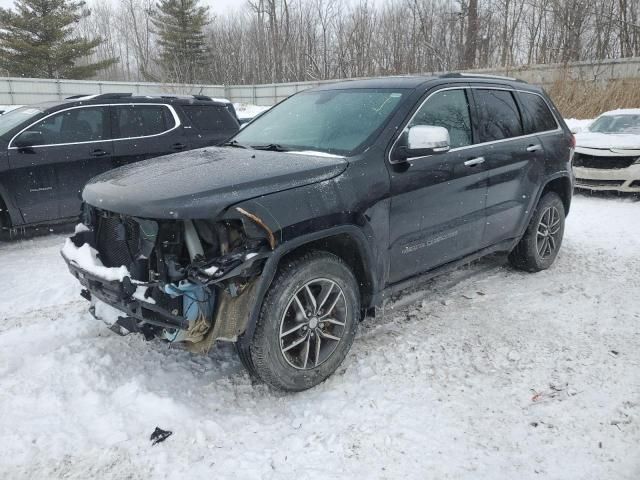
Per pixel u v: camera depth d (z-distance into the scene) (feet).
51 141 20.29
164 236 9.09
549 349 12.12
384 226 11.35
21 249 19.95
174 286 8.89
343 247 11.25
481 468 8.35
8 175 19.20
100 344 12.07
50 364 11.07
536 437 9.09
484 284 16.29
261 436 9.14
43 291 15.65
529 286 16.12
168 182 9.68
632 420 9.50
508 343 12.42
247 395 10.38
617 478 8.13
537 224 16.66
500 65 88.53
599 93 61.21
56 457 8.52
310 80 119.14
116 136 21.85
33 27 135.33
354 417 9.61
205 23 164.25
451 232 13.32
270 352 9.77
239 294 9.50
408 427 9.32
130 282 9.18
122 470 8.30
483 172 13.84
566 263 18.42
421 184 12.06
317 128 12.82
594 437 9.07
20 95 100.12
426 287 15.98
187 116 24.02
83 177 20.98
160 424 9.27
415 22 102.94
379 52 110.42
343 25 118.42
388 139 11.68
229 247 9.25
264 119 14.84
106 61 147.33
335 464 8.43
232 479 8.11
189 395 10.25
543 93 17.53
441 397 10.23
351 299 10.95
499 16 98.17
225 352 12.03
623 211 26.37
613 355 11.82
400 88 13.09
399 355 11.84
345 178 10.63
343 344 11.00
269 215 9.26
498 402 10.09
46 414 9.49
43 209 20.24
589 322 13.56
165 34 162.61
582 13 87.92
